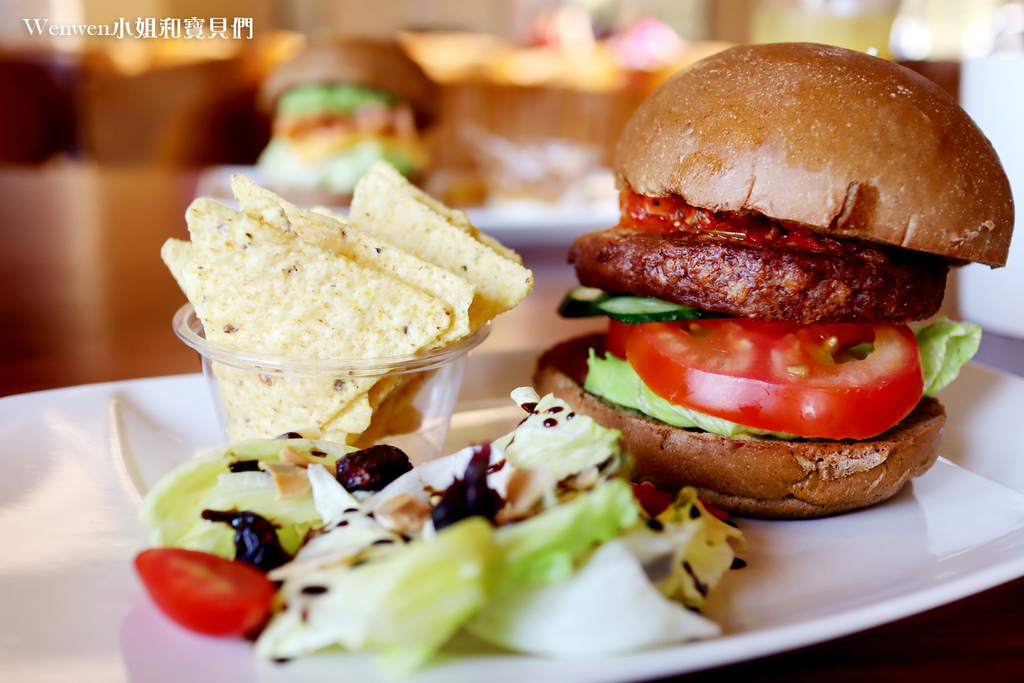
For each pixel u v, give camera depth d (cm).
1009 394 32
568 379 29
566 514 19
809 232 25
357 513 21
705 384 25
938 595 21
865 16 46
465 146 108
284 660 19
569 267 58
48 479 26
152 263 56
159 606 20
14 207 74
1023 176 34
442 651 19
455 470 22
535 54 109
